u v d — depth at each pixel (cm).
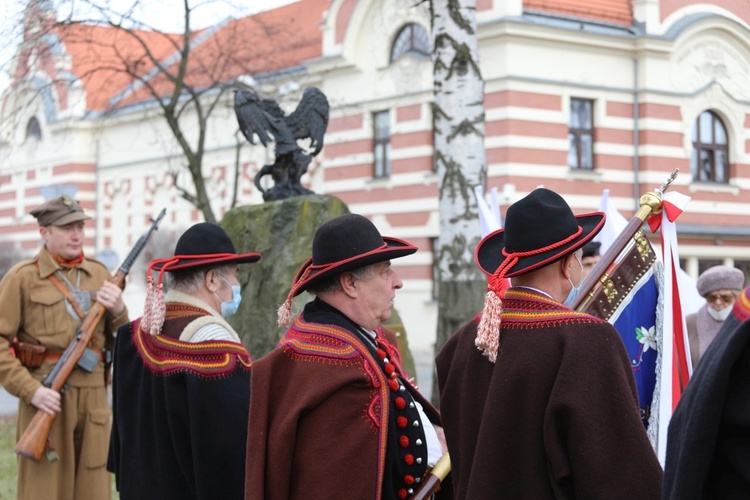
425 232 2073
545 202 268
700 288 501
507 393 255
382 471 279
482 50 1917
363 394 283
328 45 2217
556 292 270
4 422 1120
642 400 301
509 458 254
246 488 278
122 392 364
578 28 1919
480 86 732
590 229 273
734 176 2130
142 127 2708
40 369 474
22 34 1238
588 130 1988
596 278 294
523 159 1889
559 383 247
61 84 1570
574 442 242
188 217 2595
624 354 254
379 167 2186
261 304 598
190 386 338
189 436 342
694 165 2103
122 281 484
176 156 1933
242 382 344
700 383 200
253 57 1681
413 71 2073
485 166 735
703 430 194
